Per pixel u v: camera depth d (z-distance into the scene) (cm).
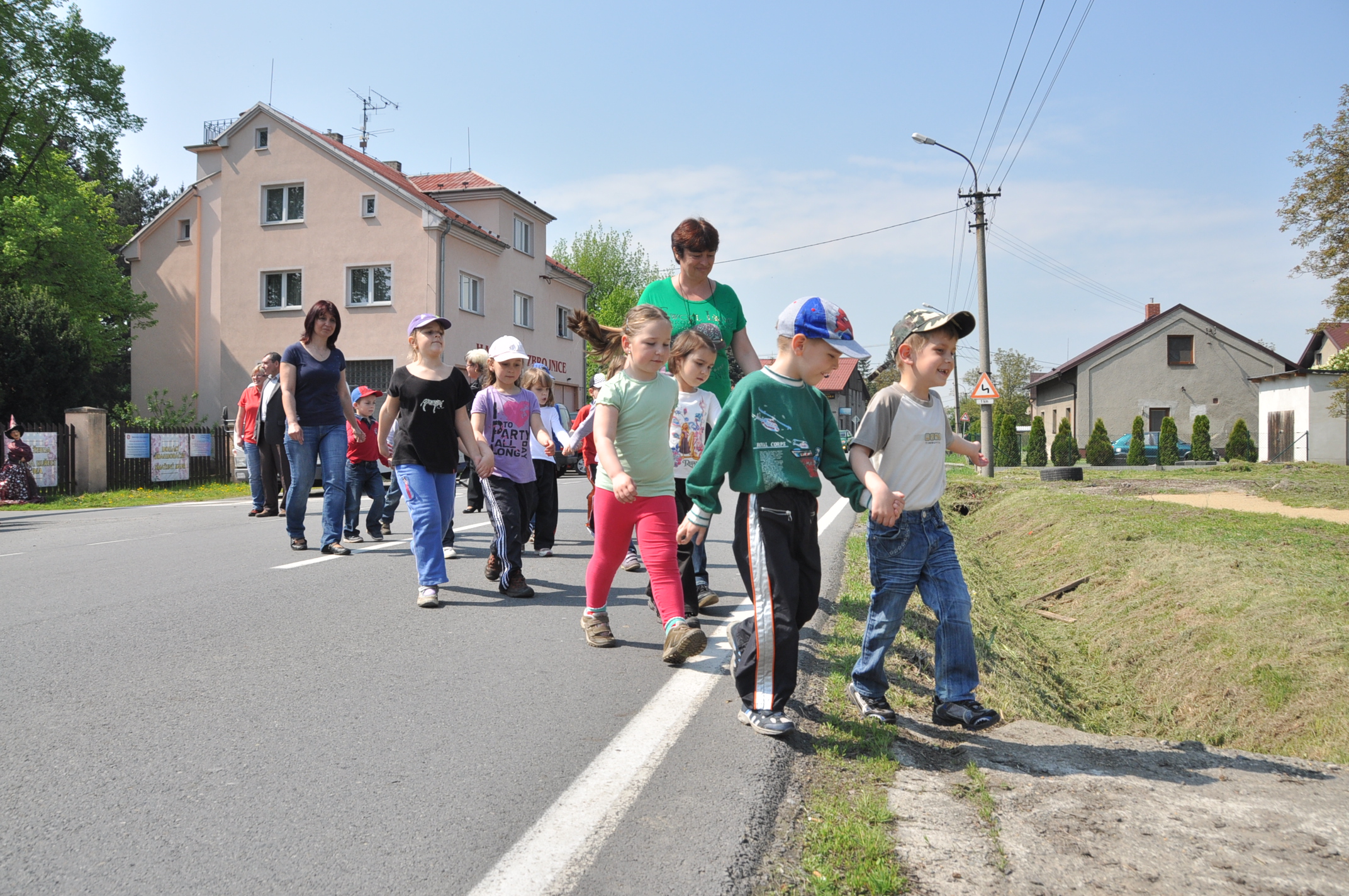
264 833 243
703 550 553
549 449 593
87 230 2973
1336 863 234
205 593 582
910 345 329
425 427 547
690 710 354
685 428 522
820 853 240
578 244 5506
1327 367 2139
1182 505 1185
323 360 755
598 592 451
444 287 2798
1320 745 507
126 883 215
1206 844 245
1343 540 879
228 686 378
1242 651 608
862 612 530
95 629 479
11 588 600
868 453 321
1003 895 217
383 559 726
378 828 247
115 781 277
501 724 335
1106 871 229
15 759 294
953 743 333
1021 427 6450
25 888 211
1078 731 356
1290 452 3144
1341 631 589
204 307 3036
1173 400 4144
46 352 2314
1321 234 1561
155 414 2703
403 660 423
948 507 1619
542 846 238
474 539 884
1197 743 339
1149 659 666
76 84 3075
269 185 2891
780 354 337
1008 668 556
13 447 1530
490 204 3203
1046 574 956
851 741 324
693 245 506
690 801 268
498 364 590
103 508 1398
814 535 333
